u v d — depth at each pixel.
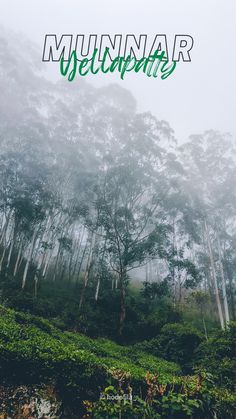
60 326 18.89
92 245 29.64
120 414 6.00
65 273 37.56
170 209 31.44
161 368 12.55
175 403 6.80
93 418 6.24
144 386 7.25
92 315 24.00
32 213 28.14
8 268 28.64
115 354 13.60
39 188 30.53
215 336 12.94
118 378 6.72
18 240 34.44
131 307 26.58
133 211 31.17
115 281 34.84
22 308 19.78
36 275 26.39
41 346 7.35
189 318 29.44
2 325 8.80
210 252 31.16
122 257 27.97
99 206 28.12
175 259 29.59
